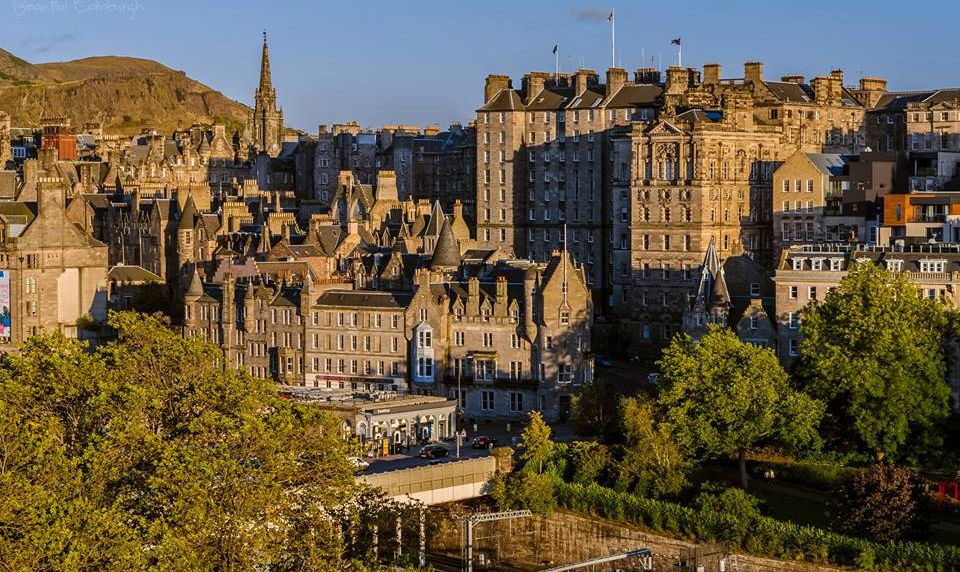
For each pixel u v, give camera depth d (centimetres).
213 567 16575
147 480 17012
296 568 17100
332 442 18138
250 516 16875
